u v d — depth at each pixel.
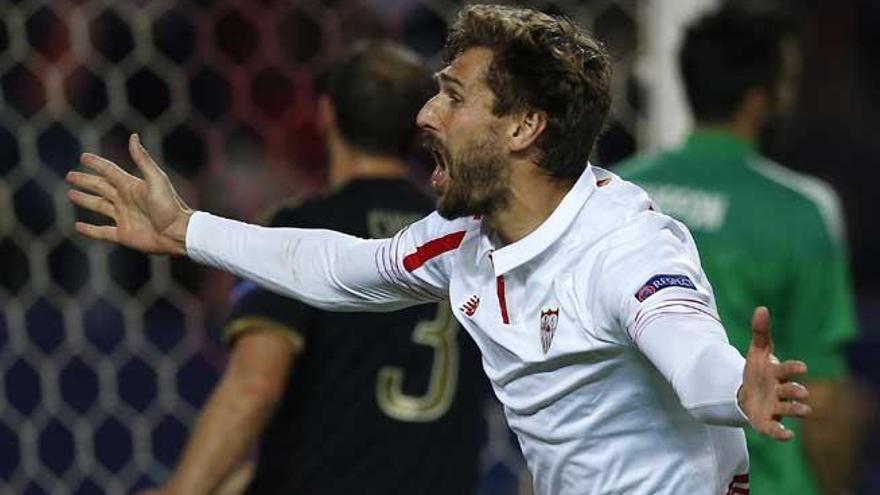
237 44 20.52
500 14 9.51
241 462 14.28
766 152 17.36
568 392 9.45
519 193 9.50
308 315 12.91
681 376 8.36
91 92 19.83
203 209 20.06
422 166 18.28
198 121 20.31
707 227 13.54
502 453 18.94
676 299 8.70
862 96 24.55
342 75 13.46
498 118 9.42
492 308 9.62
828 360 13.66
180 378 19.17
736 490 9.98
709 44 13.81
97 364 18.86
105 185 10.84
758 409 7.89
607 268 9.04
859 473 20.08
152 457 18.67
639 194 9.52
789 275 13.48
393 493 13.30
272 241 10.71
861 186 24.36
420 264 10.21
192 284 19.44
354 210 13.18
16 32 19.00
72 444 18.47
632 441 9.49
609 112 9.64
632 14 18.58
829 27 24.42
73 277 19.31
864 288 24.16
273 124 20.55
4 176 19.42
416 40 20.61
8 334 18.59
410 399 13.42
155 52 20.17
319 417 13.17
